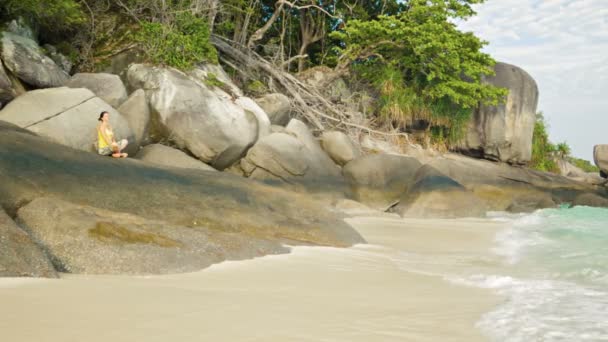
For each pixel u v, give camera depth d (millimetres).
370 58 25406
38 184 7570
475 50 24656
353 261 7035
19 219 6051
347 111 23406
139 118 14578
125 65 17234
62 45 17141
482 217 15742
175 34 17359
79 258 5551
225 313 4020
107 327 3488
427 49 22938
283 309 4250
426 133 25094
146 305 4133
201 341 3289
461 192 16109
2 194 6828
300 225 8977
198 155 15688
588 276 6492
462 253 8492
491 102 24125
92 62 17094
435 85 23969
